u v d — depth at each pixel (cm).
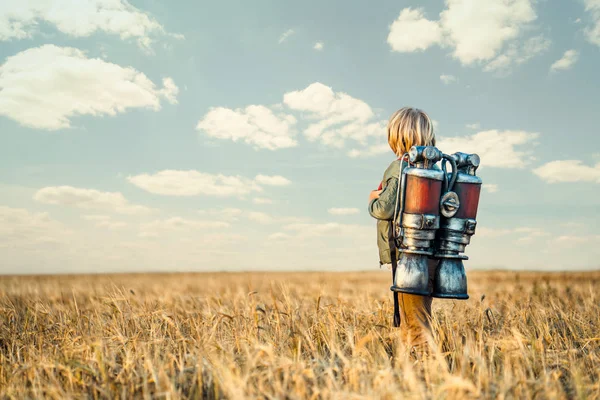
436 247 393
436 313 521
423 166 378
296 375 288
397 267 388
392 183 397
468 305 582
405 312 402
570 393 297
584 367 356
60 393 310
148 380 310
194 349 379
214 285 1116
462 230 383
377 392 268
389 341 422
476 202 388
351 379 293
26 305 676
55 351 407
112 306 562
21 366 371
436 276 392
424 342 388
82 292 892
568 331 501
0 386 332
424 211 372
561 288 972
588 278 1482
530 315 540
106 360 346
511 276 1527
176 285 1375
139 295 717
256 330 445
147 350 383
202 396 314
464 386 252
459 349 370
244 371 326
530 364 336
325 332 436
